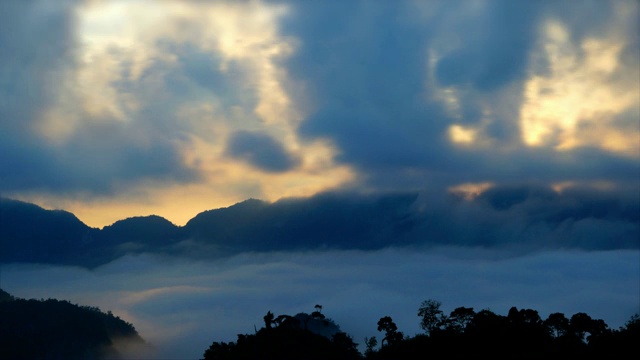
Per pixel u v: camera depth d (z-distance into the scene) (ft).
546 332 487.61
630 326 465.88
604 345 451.12
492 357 464.65
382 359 541.34
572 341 472.44
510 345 471.62
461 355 480.64
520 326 487.20
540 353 454.81
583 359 440.86
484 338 485.15
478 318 513.04
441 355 492.95
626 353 433.89
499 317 506.07
